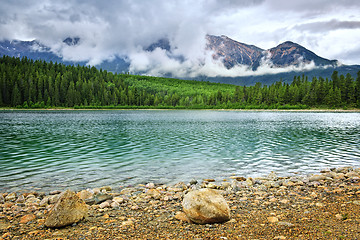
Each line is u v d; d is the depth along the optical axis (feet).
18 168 63.72
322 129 168.76
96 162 71.31
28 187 48.70
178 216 31.65
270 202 37.70
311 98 595.47
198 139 119.24
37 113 422.82
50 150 89.25
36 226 29.32
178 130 161.17
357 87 556.10
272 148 94.99
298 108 590.55
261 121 253.03
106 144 103.35
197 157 78.74
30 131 149.89
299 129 169.27
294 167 66.64
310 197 39.81
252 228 27.22
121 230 27.84
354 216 29.40
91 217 32.42
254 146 99.30
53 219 28.81
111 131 153.17
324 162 72.43
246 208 35.12
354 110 538.88
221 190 45.21
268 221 29.27
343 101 572.92
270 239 24.16
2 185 49.78
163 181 54.03
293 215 31.12
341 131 155.84
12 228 28.73
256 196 41.34
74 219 29.68
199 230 27.25
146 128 174.50
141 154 83.10
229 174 59.72
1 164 67.87
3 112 449.06
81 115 374.84
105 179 54.85
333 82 625.00
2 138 119.14
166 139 118.73
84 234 26.78
